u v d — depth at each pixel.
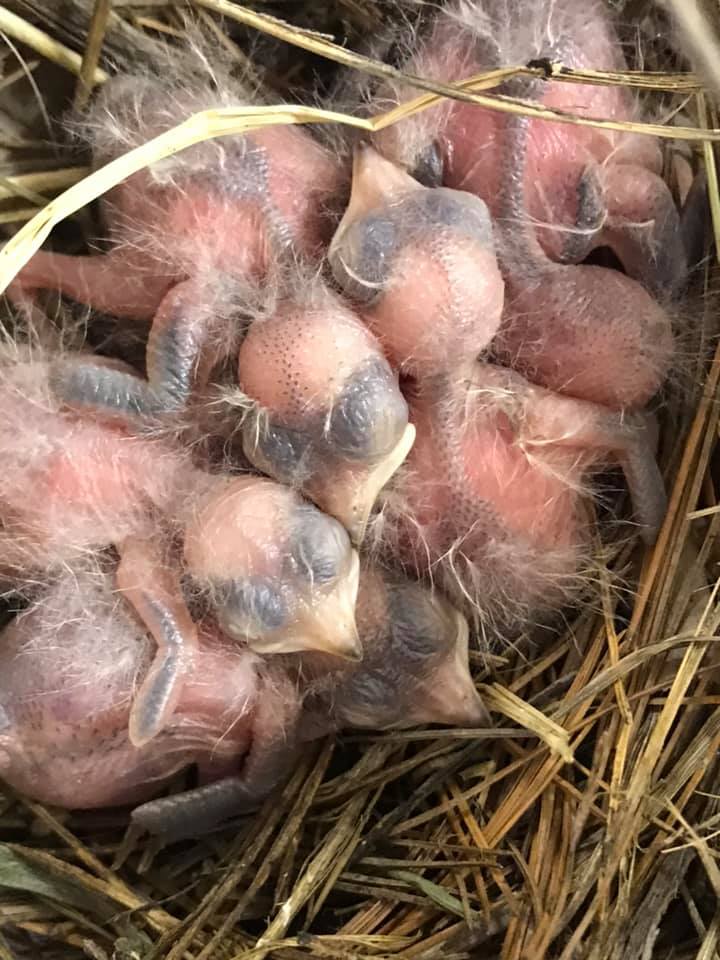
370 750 0.12
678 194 0.12
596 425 0.11
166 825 0.11
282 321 0.10
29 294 0.11
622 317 0.11
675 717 0.11
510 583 0.11
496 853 0.11
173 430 0.11
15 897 0.11
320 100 0.12
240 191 0.11
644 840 0.11
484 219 0.10
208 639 0.11
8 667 0.11
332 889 0.11
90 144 0.11
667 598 0.11
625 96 0.11
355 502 0.10
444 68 0.11
